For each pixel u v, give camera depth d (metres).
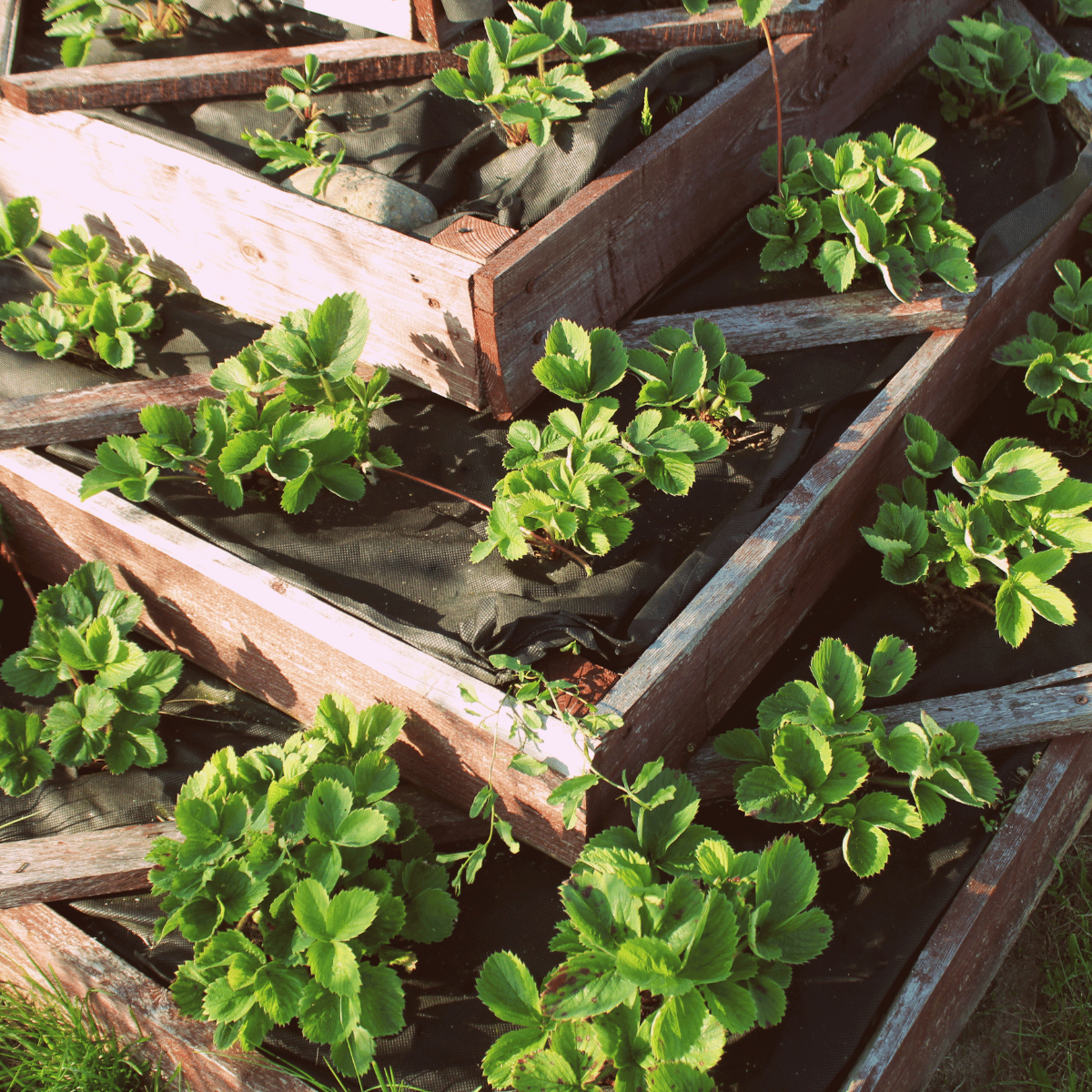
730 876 1.23
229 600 1.42
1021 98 1.80
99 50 1.70
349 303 1.42
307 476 1.42
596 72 1.62
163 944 1.34
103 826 1.40
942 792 1.32
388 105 1.60
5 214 1.58
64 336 1.57
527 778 1.31
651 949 1.16
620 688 1.29
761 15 1.53
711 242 1.68
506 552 1.33
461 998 1.31
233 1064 1.26
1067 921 1.45
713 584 1.35
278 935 1.26
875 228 1.55
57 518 1.51
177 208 1.58
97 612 1.47
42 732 1.44
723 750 1.35
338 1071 1.26
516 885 1.37
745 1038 1.28
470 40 1.64
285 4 1.69
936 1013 1.30
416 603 1.38
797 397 1.55
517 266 1.42
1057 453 1.67
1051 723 1.42
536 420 1.52
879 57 1.80
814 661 1.34
